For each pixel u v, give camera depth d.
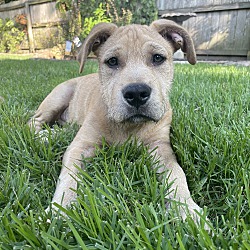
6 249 0.13
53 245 0.12
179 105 0.34
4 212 0.15
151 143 0.25
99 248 0.12
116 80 0.24
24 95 0.43
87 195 0.15
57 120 0.37
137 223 0.14
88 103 0.30
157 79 0.24
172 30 0.28
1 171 0.21
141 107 0.22
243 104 0.34
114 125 0.25
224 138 0.23
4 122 0.29
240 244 0.12
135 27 0.27
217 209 0.17
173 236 0.13
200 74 0.58
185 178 0.19
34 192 0.18
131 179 0.18
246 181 0.17
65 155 0.23
